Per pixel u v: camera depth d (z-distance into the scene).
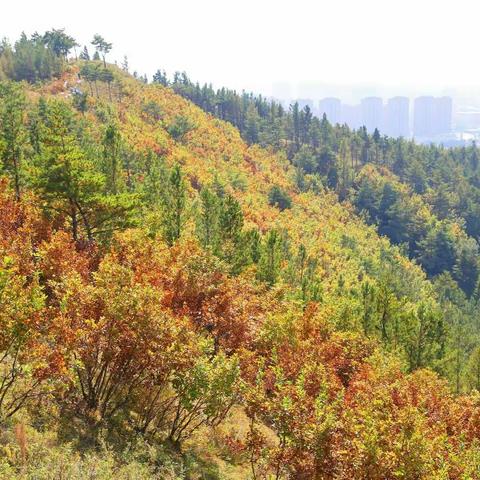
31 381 12.74
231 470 14.86
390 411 12.70
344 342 28.67
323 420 11.31
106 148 36.88
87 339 12.67
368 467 10.31
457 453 12.52
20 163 32.19
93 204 25.70
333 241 108.12
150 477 11.52
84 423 13.01
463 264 136.50
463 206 174.75
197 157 117.56
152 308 13.35
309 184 155.25
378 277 97.31
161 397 16.81
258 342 20.16
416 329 35.03
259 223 92.69
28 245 16.80
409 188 176.62
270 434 17.05
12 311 10.16
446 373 34.34
